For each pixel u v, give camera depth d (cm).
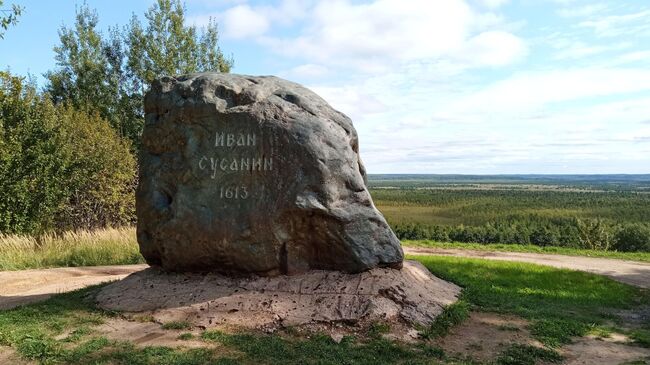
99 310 752
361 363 579
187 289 778
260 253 773
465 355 623
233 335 649
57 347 599
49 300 816
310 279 771
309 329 673
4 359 570
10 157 1575
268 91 836
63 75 2717
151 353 586
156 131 870
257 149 785
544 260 1530
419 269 925
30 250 1362
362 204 793
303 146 771
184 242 808
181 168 823
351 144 852
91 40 2709
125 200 2025
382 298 733
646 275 1304
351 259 777
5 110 1659
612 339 727
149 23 2703
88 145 1892
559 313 839
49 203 1711
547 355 634
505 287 1052
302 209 757
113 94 2722
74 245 1423
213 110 812
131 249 1413
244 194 785
